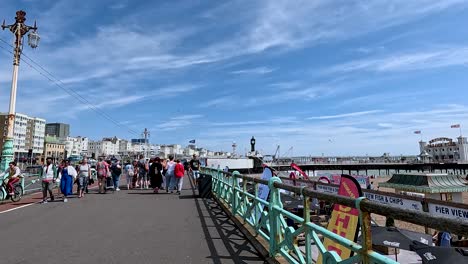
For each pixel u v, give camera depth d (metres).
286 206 9.81
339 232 3.78
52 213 10.20
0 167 14.74
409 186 13.66
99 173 16.66
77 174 15.32
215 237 6.88
